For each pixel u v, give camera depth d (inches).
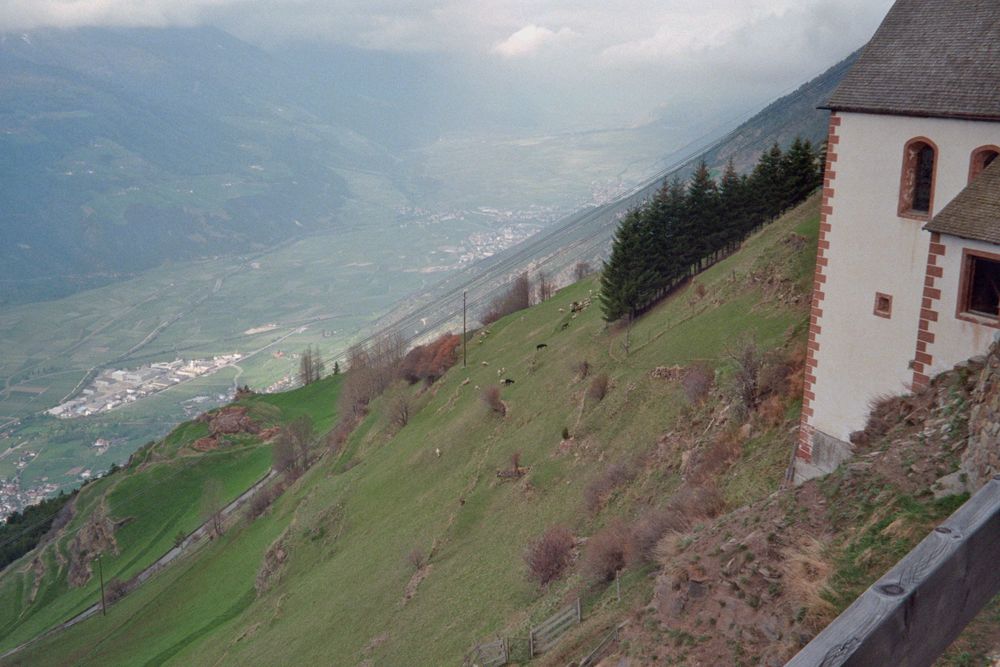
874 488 888.9
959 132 996.6
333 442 4928.6
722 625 862.5
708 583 916.6
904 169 1064.8
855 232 1139.3
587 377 2861.7
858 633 182.5
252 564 3937.0
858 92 1128.8
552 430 2647.6
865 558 805.9
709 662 835.4
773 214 3703.3
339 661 2134.6
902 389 1097.4
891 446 951.0
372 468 3651.6
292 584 3122.5
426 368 4694.9
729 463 1568.7
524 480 2434.8
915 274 1062.4
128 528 5753.0
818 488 954.7
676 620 925.2
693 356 2292.1
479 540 2310.5
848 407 1185.4
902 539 799.1
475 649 1621.6
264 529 4328.3
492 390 3238.2
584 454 2317.9
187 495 6058.1
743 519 992.2
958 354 992.9
